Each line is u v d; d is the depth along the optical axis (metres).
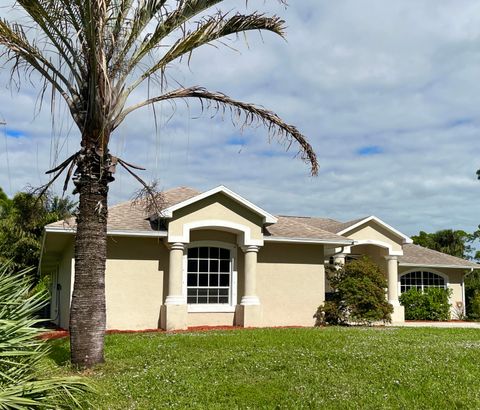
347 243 21.64
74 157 10.49
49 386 5.62
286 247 21.25
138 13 10.02
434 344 13.20
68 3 9.18
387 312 21.12
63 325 21.11
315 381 9.08
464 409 7.91
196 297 19.92
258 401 8.16
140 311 18.78
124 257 18.84
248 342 13.18
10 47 9.76
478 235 46.69
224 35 10.99
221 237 20.42
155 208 13.23
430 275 29.94
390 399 8.27
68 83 10.17
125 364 10.45
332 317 21.22
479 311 28.48
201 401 8.14
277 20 11.13
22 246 29.77
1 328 5.46
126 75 10.24
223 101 11.62
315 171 13.07
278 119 12.15
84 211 10.29
